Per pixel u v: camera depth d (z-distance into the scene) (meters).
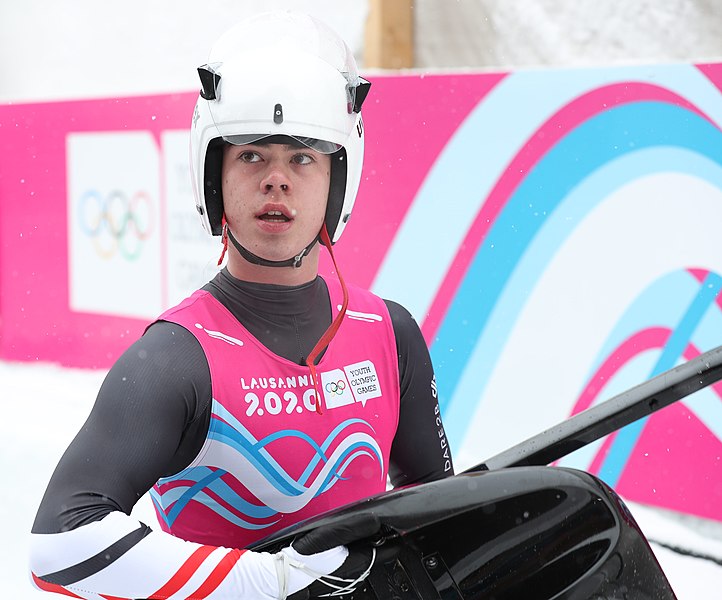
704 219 13.00
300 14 6.29
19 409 21.20
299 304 6.22
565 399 14.66
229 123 5.80
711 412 12.96
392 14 22.08
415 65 22.59
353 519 5.30
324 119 5.86
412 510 5.36
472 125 15.46
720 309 12.91
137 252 21.84
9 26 32.28
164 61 28.14
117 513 5.14
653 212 13.52
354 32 23.17
